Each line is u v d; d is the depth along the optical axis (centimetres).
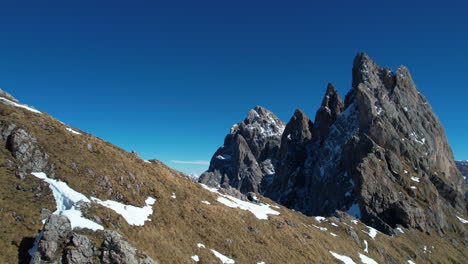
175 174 6372
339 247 6594
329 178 16838
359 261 6344
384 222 11256
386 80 19762
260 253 4634
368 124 16300
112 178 4350
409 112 18238
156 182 5112
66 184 3738
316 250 5706
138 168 5147
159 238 3744
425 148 17125
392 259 7644
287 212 7925
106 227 3384
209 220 4888
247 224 5434
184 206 4881
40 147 3997
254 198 8031
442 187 15925
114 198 4047
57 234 2905
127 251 2991
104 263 2848
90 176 4100
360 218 12256
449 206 15050
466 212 15825
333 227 8088
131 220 3784
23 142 3866
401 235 10381
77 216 3281
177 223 4344
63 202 3500
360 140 15275
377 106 17262
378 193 12625
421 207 12694
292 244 5428
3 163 3575
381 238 8875
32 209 3212
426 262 8900
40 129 4359
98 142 5159
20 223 2997
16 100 5034
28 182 3512
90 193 3816
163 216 4300
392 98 18525
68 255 2747
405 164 15338
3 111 4284
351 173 14900
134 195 4356
